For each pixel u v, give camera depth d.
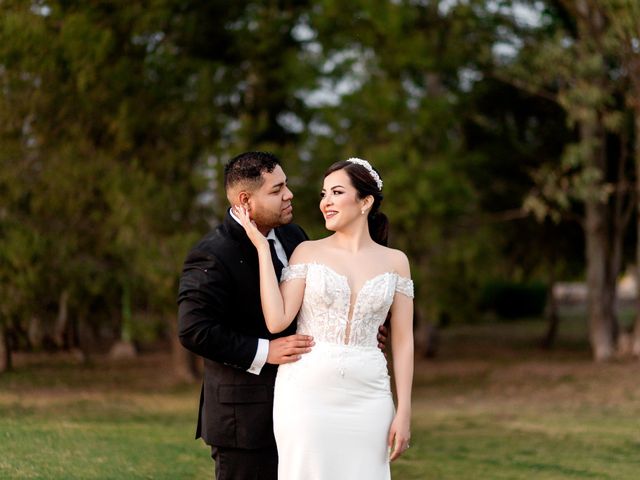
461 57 16.11
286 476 3.27
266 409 3.41
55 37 11.59
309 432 3.22
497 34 16.20
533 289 30.75
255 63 15.05
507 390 13.45
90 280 12.43
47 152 12.28
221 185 12.76
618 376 13.72
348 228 3.42
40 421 7.91
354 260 3.38
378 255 3.44
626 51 13.20
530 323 29.69
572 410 10.91
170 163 12.88
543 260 20.75
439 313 15.38
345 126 14.73
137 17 12.38
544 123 18.41
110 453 6.00
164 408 10.66
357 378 3.26
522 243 20.00
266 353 3.30
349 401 3.26
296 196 13.63
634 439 8.20
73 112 12.22
